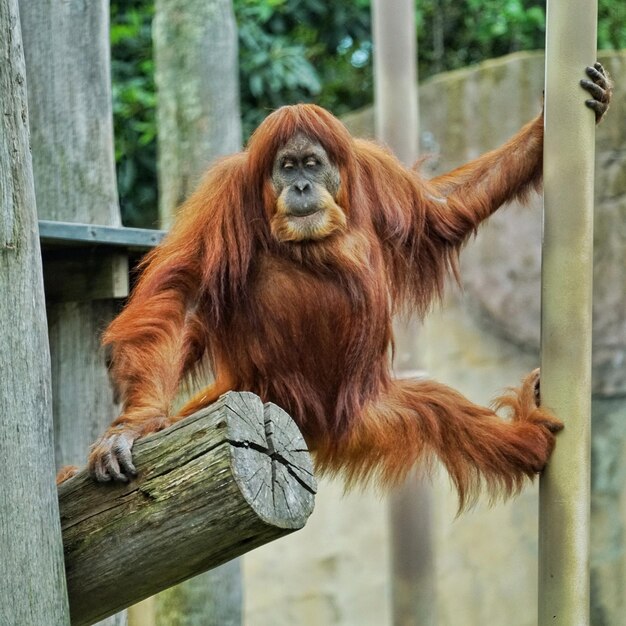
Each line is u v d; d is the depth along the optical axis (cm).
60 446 793
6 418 461
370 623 1423
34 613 459
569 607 616
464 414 663
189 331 625
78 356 796
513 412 671
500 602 1430
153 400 564
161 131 1070
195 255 626
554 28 614
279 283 627
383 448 649
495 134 1397
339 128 623
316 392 639
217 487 454
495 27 1714
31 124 845
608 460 1377
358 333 629
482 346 1403
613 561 1384
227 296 631
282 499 463
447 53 1808
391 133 1009
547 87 619
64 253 787
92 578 484
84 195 841
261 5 1614
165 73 1056
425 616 1048
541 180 717
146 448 476
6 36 467
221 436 457
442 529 1419
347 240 623
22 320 469
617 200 1350
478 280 1385
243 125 1636
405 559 1050
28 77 841
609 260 1354
